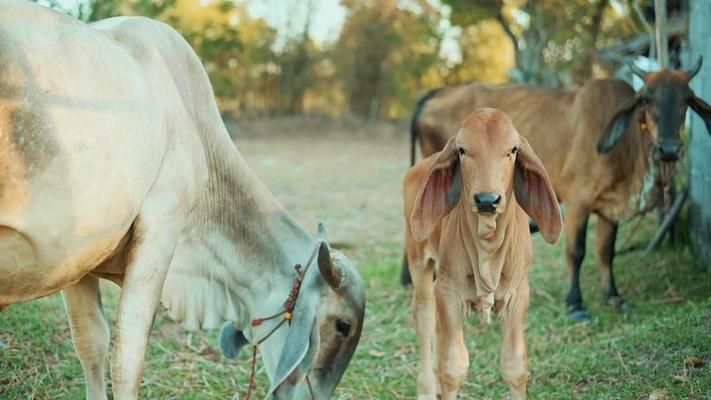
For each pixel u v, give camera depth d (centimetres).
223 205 427
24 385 458
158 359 522
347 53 2439
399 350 566
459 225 389
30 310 542
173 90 399
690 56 728
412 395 493
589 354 511
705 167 691
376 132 2286
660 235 745
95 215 344
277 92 2384
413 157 762
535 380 495
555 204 371
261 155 1778
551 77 1348
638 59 953
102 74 349
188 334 569
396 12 2433
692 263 708
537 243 852
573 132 657
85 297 416
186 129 405
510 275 390
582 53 1173
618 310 627
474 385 501
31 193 320
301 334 381
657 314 598
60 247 338
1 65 309
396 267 774
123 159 352
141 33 399
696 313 521
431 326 471
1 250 326
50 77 325
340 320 398
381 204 1155
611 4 1285
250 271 429
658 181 627
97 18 739
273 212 434
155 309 390
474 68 2288
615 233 657
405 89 2403
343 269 395
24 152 315
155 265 387
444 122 729
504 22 1326
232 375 513
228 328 438
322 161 1688
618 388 458
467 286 396
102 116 342
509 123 362
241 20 2292
